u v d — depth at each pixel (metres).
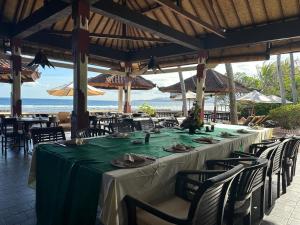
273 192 3.25
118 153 2.22
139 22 4.90
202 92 6.98
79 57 3.95
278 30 5.60
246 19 5.99
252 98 9.10
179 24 6.93
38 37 6.22
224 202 1.69
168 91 10.21
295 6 5.28
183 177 2.12
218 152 2.82
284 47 6.28
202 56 6.95
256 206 2.81
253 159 2.29
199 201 1.42
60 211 1.92
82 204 1.78
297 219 2.56
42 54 4.87
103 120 7.89
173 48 7.59
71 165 1.90
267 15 5.70
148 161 1.95
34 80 8.26
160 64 9.06
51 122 6.18
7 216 2.40
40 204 2.29
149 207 1.58
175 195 2.12
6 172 3.68
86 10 3.97
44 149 2.31
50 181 2.15
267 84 18.59
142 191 1.82
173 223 1.49
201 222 1.52
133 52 8.66
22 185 3.18
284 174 3.21
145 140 2.79
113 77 9.64
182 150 2.36
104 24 7.54
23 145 5.28
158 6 6.15
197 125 3.60
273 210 2.74
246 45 6.25
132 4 6.55
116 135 3.08
